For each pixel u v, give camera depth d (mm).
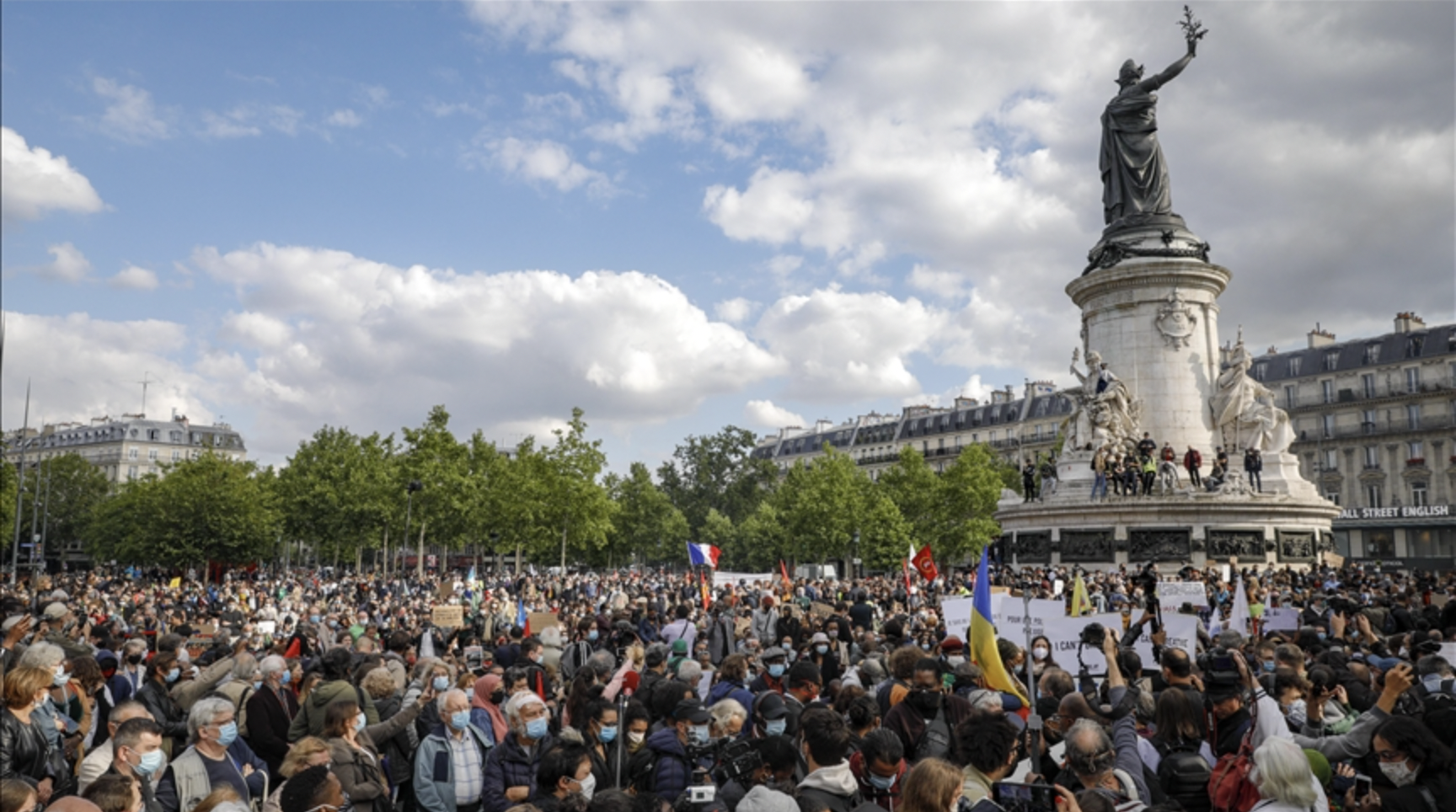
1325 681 9945
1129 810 7164
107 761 9070
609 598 38531
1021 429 127625
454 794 9430
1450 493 88438
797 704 10695
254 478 95250
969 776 7449
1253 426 47250
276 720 10953
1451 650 12367
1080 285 50344
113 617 24969
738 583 45125
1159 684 14742
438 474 78438
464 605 33688
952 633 15992
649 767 8797
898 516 92312
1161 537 43062
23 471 57188
